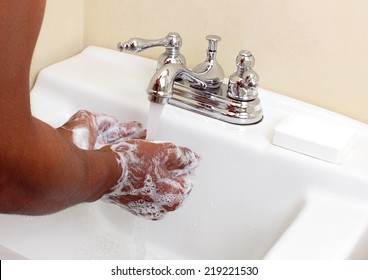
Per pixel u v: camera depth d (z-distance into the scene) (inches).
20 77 14.7
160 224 31.1
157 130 29.8
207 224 29.8
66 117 32.3
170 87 27.2
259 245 28.3
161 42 30.1
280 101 31.3
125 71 34.0
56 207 17.6
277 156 27.6
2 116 14.7
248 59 29.4
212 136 29.0
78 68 33.9
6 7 14.0
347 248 23.4
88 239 31.0
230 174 29.0
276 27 30.6
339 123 30.0
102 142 25.8
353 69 29.6
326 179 26.8
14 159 15.1
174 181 22.2
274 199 28.0
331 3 28.9
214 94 30.5
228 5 31.4
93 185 18.3
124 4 34.3
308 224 24.7
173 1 32.8
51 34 33.9
